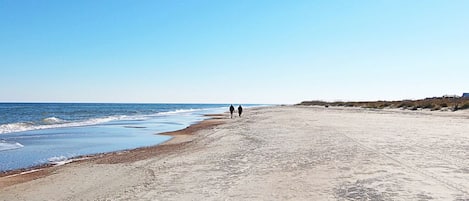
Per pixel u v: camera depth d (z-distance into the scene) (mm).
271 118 40031
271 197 7625
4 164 14359
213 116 57156
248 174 9914
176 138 23594
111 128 32938
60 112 72812
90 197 8625
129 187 9312
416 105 55062
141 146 20016
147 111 92188
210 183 9109
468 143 14648
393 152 12461
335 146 14445
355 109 69688
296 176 9406
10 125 33781
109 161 14242
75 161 14945
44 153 17312
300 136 18984
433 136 17359
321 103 142375
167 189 8758
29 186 10250
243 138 19297
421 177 8680
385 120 31531
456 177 8625
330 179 8898
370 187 7984
